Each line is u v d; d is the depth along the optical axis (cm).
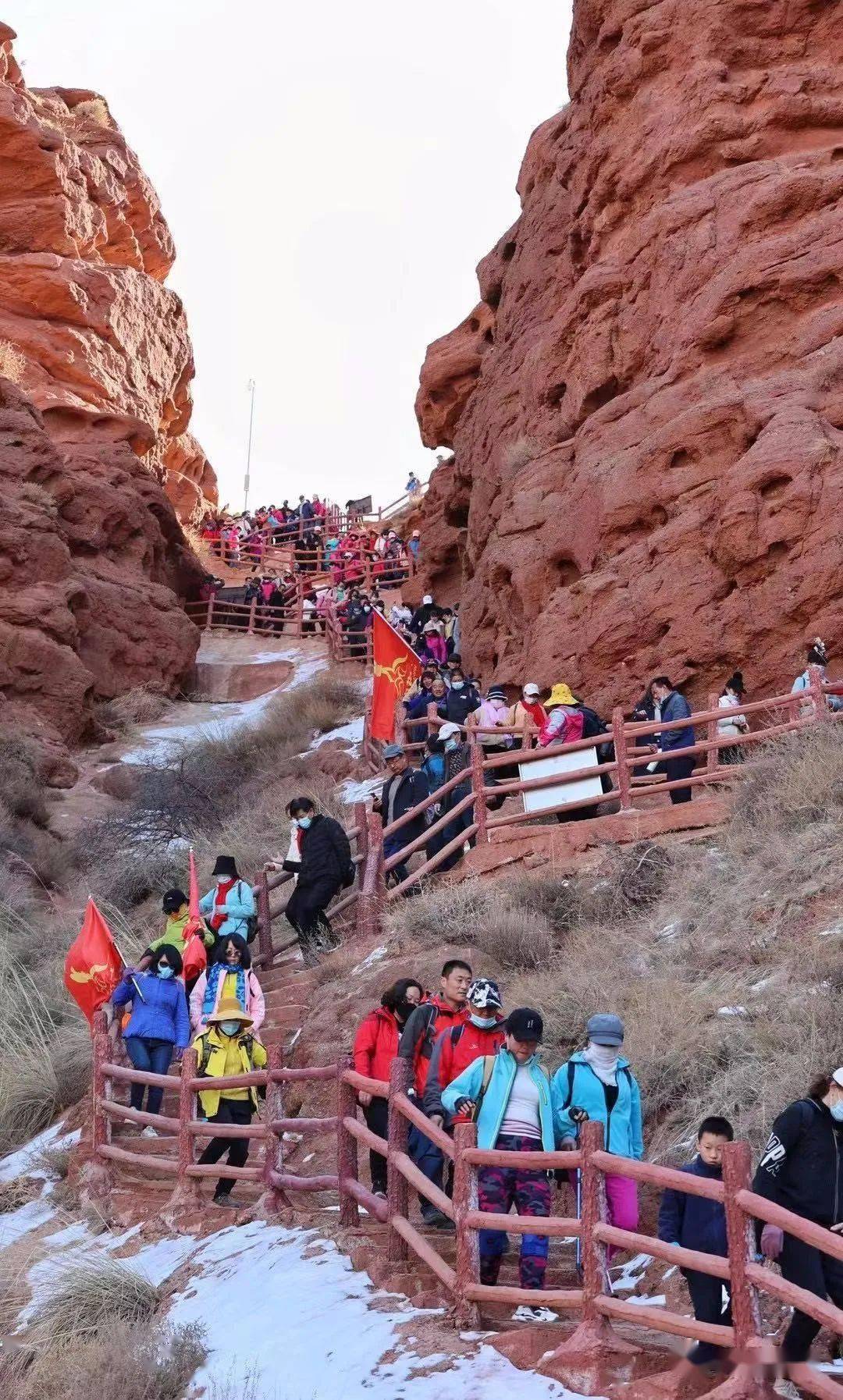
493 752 1579
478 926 1201
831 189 1781
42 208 4362
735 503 1623
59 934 1744
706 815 1256
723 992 927
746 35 1953
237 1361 693
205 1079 982
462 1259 649
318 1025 1141
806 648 1561
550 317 2311
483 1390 574
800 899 1005
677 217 1883
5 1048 1388
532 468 2056
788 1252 535
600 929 1118
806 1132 546
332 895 1323
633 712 1616
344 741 2395
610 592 1750
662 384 1839
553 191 2439
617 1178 645
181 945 1177
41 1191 1119
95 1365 729
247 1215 914
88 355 4209
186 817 2138
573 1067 674
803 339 1730
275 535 4712
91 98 5200
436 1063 730
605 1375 566
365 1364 629
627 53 2044
